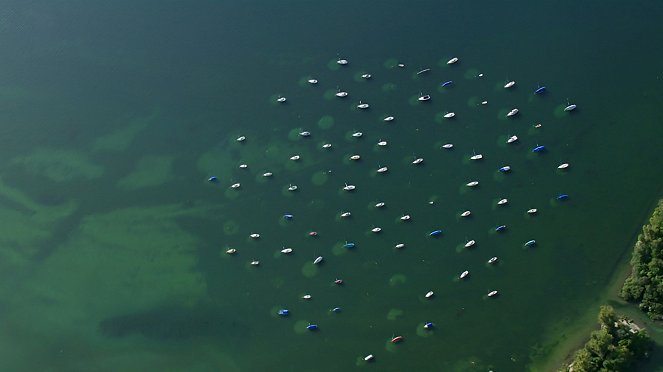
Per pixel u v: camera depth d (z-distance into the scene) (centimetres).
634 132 9481
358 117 10106
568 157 9431
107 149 10481
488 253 8912
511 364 8169
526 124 9725
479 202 9269
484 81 10112
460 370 8238
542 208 9119
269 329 8788
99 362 8831
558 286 8575
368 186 9569
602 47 10194
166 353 8800
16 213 10100
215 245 9456
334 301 8850
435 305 8662
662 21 10288
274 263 9212
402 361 8388
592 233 8869
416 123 9938
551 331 8288
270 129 10231
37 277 9569
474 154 9581
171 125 10531
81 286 9419
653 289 8050
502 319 8475
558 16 10550
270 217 9562
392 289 8838
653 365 7731
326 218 9431
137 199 9994
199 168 10100
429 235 9112
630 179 9169
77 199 10119
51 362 8906
